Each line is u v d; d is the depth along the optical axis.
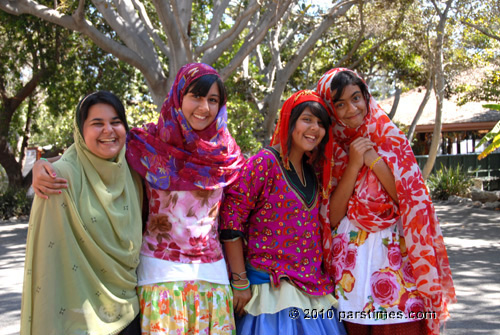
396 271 2.76
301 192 2.78
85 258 2.34
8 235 11.94
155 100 9.84
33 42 14.92
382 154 2.81
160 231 2.58
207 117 2.57
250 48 9.20
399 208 2.80
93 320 2.34
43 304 2.26
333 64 17.52
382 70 18.89
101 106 2.36
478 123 23.53
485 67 18.12
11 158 17.31
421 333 2.86
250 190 2.71
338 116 2.86
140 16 10.93
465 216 13.24
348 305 2.78
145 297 2.51
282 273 2.70
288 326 2.67
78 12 8.74
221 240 2.76
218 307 2.57
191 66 2.61
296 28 16.27
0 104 16.92
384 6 13.36
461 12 13.59
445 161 21.00
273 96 12.63
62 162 2.38
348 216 2.83
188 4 8.94
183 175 2.58
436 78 14.18
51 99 16.28
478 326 4.89
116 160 2.46
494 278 6.76
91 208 2.36
